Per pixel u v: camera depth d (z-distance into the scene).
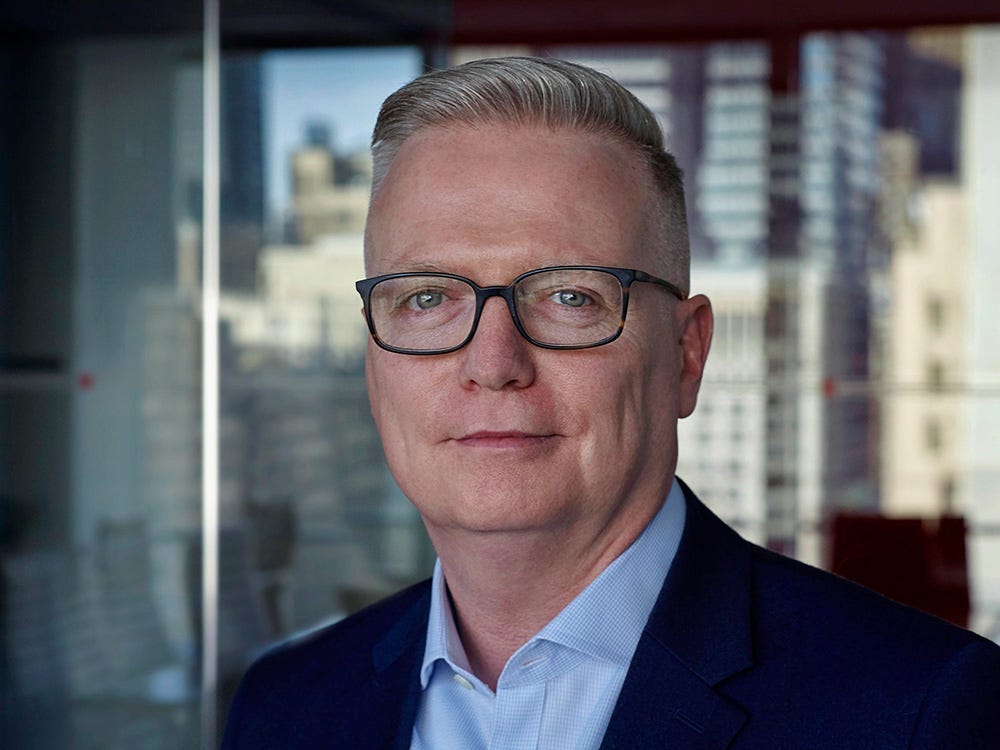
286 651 1.13
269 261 3.70
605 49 3.91
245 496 3.75
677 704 0.85
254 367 3.73
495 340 0.83
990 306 3.80
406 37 3.68
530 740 0.88
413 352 0.87
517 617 0.92
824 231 3.86
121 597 3.75
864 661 0.84
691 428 3.95
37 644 3.76
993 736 0.78
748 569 0.95
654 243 0.90
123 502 3.72
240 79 3.62
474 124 0.88
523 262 0.85
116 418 3.71
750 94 3.87
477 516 0.85
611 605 0.89
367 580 3.84
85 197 3.64
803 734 0.82
